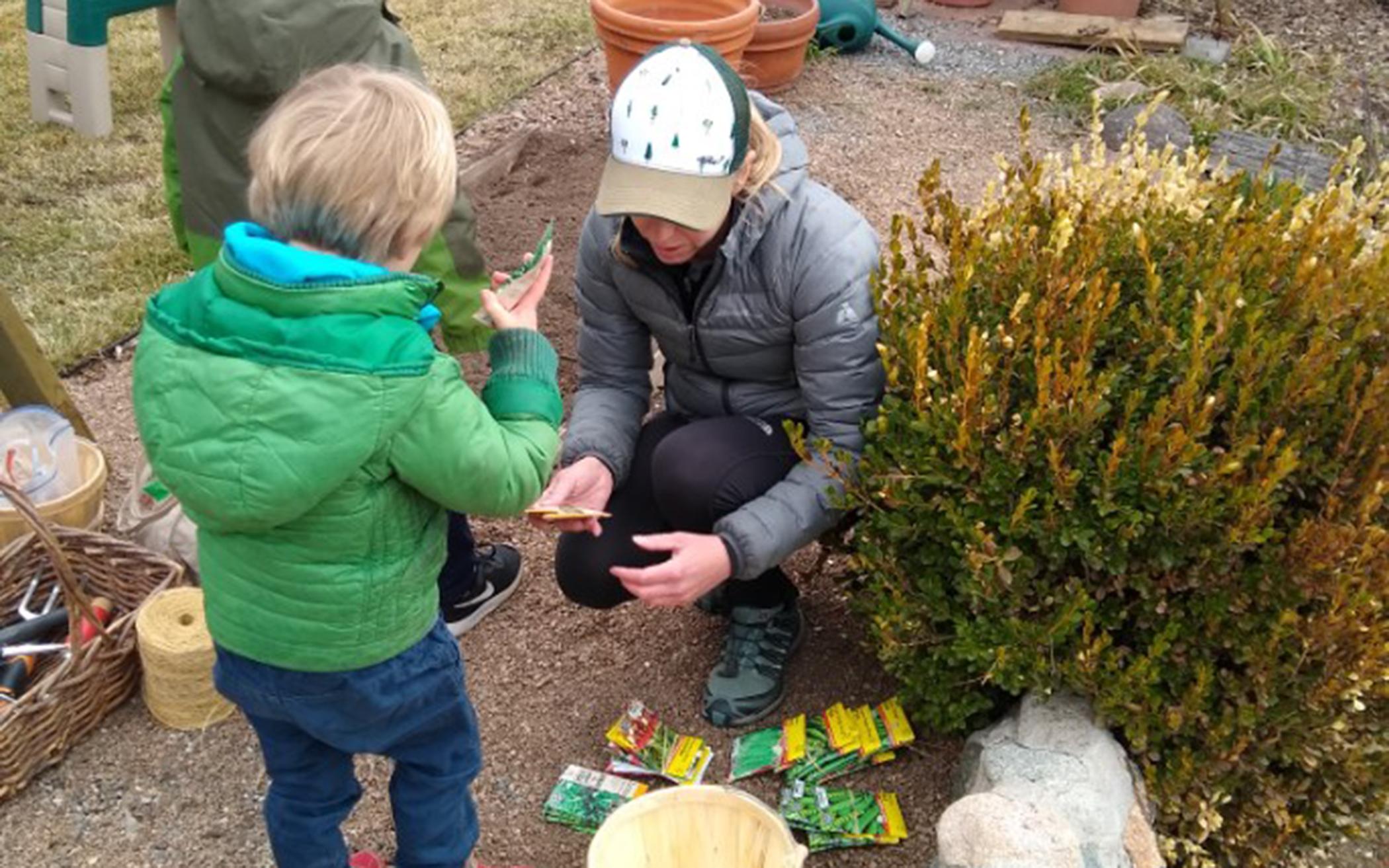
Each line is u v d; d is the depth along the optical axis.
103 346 4.45
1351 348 2.47
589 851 2.32
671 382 3.08
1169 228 2.75
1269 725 2.53
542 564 3.54
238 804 2.87
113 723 3.04
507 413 2.21
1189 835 2.61
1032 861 2.18
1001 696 2.81
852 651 3.21
